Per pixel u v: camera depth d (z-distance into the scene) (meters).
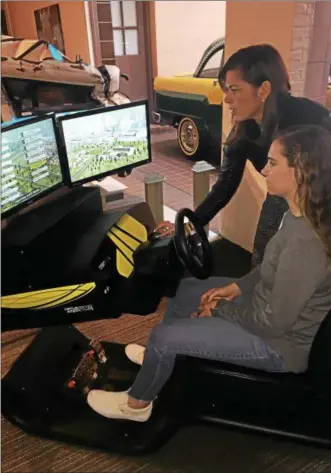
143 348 2.02
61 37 5.38
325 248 1.30
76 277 1.57
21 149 1.65
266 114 1.96
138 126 2.20
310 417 1.59
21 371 1.83
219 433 1.75
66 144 1.89
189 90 4.72
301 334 1.45
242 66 1.91
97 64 5.03
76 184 1.99
